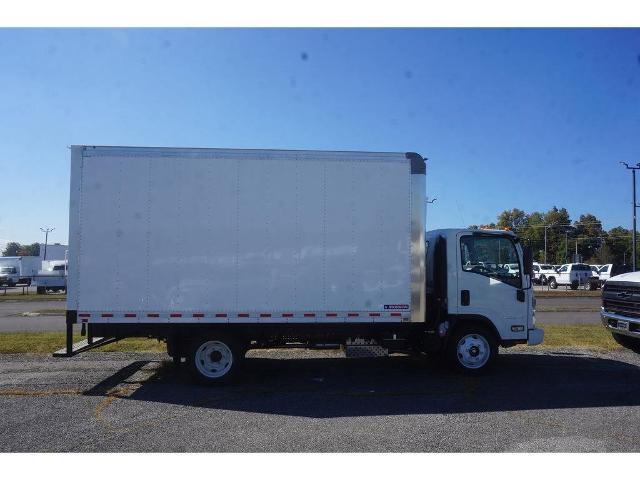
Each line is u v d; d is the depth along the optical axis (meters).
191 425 5.70
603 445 5.03
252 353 10.34
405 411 6.25
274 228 7.64
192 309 7.54
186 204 7.57
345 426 5.66
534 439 5.21
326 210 7.71
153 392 7.20
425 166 7.85
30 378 8.02
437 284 8.45
